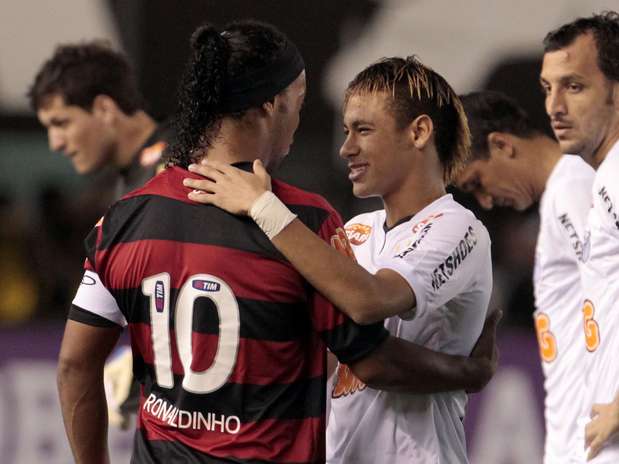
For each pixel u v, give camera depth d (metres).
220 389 8.33
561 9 22.05
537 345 19.11
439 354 9.09
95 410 9.30
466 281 9.30
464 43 22.34
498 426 18.89
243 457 8.29
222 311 8.30
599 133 11.28
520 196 13.72
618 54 11.09
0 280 21.50
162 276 8.41
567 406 13.26
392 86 9.50
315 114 22.67
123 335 17.69
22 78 23.05
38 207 22.72
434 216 9.48
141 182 13.50
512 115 13.51
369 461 9.53
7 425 18.56
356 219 10.45
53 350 18.86
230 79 8.42
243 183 8.33
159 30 22.17
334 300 8.23
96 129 14.90
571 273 12.91
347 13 22.33
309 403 8.50
